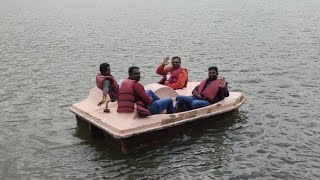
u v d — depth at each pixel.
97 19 34.56
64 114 12.85
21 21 33.97
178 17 34.75
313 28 27.59
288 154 10.09
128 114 10.19
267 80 16.14
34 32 28.61
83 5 46.09
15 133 11.40
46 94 14.91
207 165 9.58
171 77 12.54
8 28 30.38
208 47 22.66
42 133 11.38
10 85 16.02
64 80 16.75
